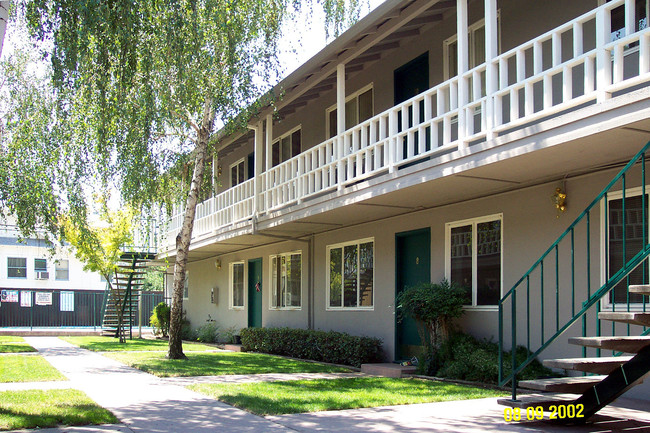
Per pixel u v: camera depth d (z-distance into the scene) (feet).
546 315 32.91
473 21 39.58
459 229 39.50
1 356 48.62
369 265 47.98
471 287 38.17
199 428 22.31
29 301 99.04
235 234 57.57
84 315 108.17
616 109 23.81
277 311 61.82
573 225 23.89
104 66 30.73
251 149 70.03
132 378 36.06
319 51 41.55
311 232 55.21
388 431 21.63
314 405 26.32
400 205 41.19
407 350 43.55
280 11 43.91
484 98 30.12
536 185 33.99
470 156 30.76
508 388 31.22
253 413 25.05
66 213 58.18
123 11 29.53
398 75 46.29
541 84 34.63
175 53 35.35
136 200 45.80
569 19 33.37
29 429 22.04
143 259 76.43
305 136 58.23
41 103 54.19
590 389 22.48
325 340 47.55
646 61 23.25
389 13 36.40
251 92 41.81
